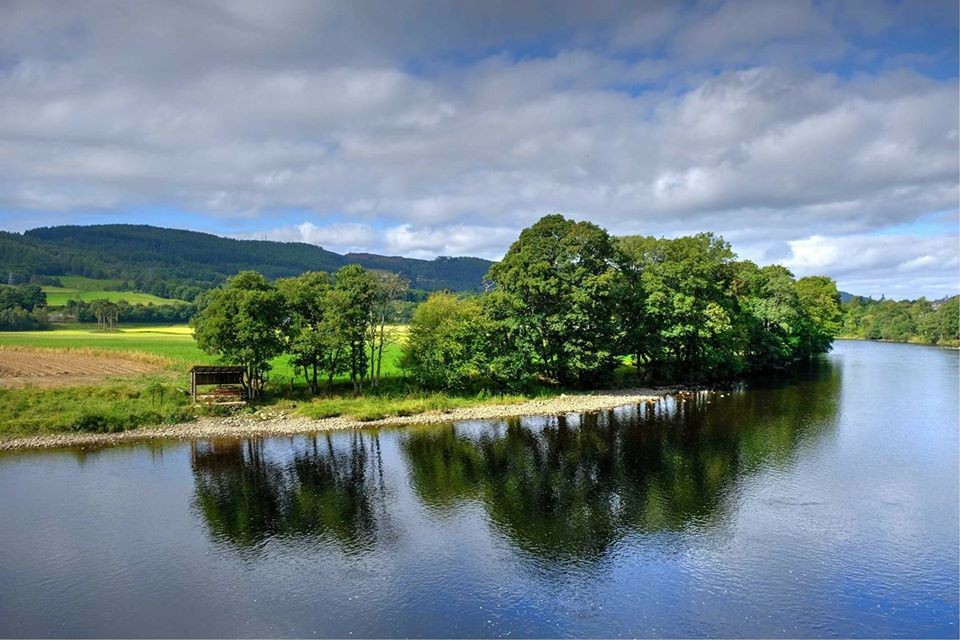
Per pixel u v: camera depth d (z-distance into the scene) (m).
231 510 31.69
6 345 103.69
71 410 51.00
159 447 44.22
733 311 81.31
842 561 25.19
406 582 23.89
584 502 32.28
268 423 51.22
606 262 68.75
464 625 20.84
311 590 23.33
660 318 72.25
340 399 58.50
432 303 64.94
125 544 27.56
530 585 23.56
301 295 60.25
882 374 87.00
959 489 33.56
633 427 49.88
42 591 23.36
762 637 20.08
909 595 22.56
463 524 29.56
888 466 37.84
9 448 43.75
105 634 20.45
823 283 128.75
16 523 30.05
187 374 70.19
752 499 32.25
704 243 81.69
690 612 21.56
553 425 51.06
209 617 21.48
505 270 65.38
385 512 31.23
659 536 27.83
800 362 107.69
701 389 71.38
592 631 20.44
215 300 58.53
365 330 61.06
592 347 67.06
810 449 42.03
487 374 65.19
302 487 35.22
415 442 45.50
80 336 136.62
